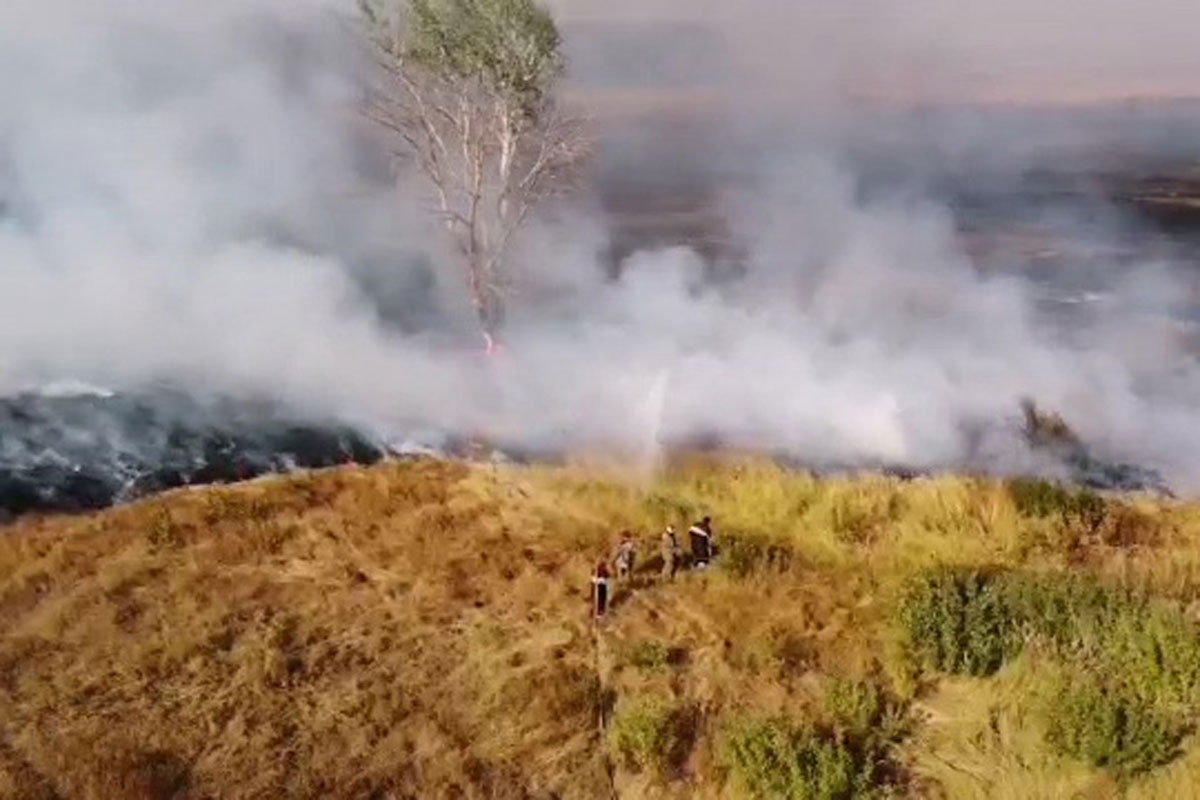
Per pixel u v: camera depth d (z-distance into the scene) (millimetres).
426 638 18547
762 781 15891
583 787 16266
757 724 16719
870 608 18766
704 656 18094
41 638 18234
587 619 18828
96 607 18859
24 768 16047
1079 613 17891
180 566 19984
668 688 17516
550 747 16766
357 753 16578
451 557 20297
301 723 17000
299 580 19750
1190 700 16625
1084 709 16422
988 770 16266
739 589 19297
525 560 20203
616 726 16953
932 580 18672
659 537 20672
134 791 15695
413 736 16859
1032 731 16656
